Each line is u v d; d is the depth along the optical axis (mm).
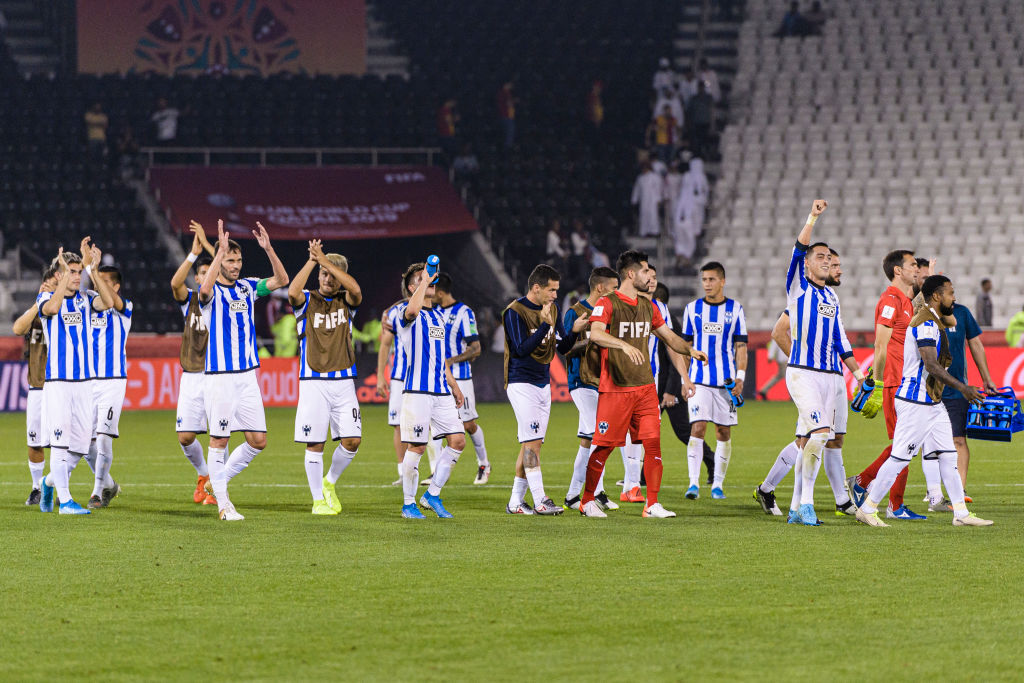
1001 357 97812
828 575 25531
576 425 77500
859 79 135125
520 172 126375
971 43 137125
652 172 122188
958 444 38125
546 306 35688
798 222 125000
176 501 39562
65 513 35969
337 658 18969
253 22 128625
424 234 113562
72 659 18969
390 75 132375
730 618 21578
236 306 34938
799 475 33906
